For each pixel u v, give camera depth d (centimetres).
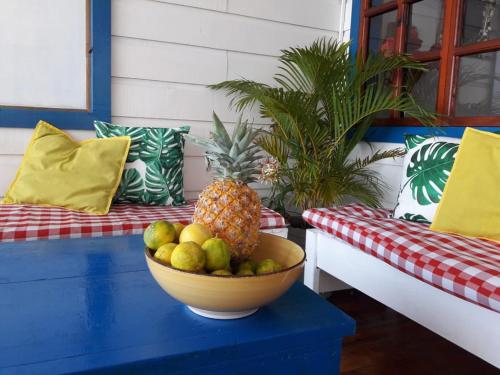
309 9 278
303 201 249
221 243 81
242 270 86
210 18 252
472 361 172
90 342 72
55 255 119
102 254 121
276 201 261
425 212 184
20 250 122
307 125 235
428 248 142
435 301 138
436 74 227
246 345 75
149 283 100
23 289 94
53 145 202
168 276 76
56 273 104
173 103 249
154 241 87
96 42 225
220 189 94
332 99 234
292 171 247
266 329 80
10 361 65
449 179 172
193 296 75
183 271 74
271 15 268
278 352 78
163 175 217
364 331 194
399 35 246
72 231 160
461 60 215
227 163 107
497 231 159
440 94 222
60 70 224
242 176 108
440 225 169
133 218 179
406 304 150
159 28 240
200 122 257
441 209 170
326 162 242
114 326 78
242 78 265
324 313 88
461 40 215
